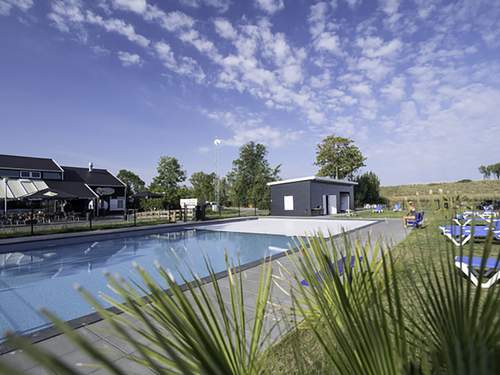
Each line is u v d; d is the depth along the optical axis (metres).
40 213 19.12
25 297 6.58
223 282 5.04
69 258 10.20
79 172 30.30
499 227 5.78
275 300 3.81
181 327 0.82
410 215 13.05
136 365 2.65
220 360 0.82
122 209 30.42
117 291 0.78
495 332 0.78
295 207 24.88
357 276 1.35
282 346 1.80
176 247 12.36
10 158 25.59
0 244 10.02
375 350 0.80
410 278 1.25
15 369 0.32
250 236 14.72
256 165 49.91
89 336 3.19
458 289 0.95
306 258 1.40
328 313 0.98
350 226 15.29
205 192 45.34
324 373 0.99
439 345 0.91
